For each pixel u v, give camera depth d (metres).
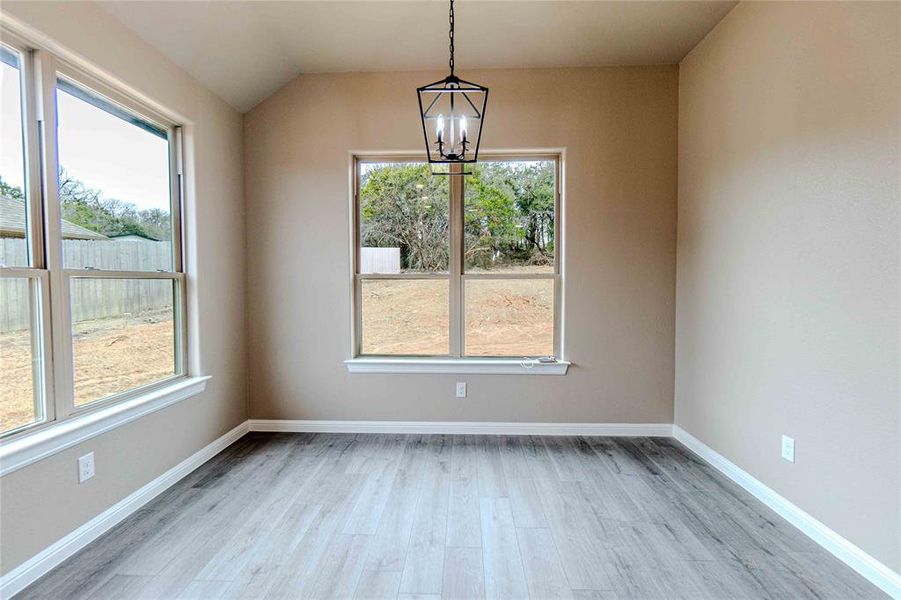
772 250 2.07
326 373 3.14
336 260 3.10
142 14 2.03
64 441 1.69
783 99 1.99
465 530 1.92
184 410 2.45
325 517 2.02
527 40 2.66
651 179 2.99
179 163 2.53
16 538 1.53
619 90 2.97
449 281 3.16
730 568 1.67
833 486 1.74
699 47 2.69
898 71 1.47
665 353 3.04
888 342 1.52
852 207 1.65
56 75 1.75
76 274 1.84
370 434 3.11
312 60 2.87
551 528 1.93
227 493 2.25
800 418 1.91
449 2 2.30
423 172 3.14
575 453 2.77
